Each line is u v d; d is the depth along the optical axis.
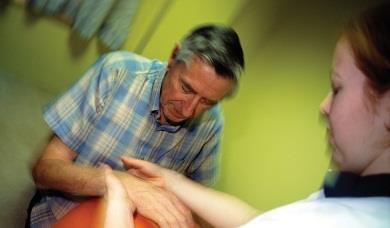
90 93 1.13
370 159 0.43
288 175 1.67
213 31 1.02
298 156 1.63
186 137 1.24
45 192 1.21
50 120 1.13
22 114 2.24
